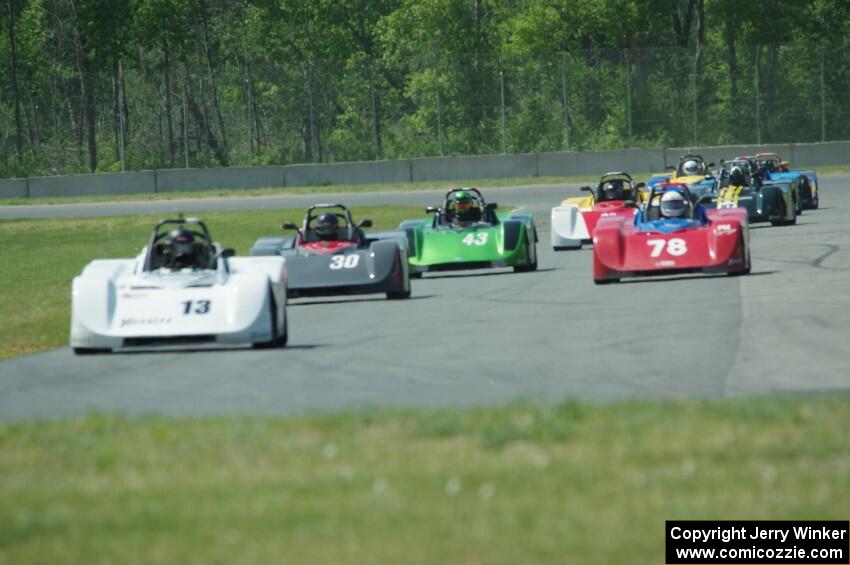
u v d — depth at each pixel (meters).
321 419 33.03
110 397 41.28
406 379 42.88
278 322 53.44
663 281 74.56
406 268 74.56
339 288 72.62
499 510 24.11
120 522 24.12
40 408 39.53
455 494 25.33
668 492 25.14
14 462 29.67
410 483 26.28
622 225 76.44
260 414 35.31
